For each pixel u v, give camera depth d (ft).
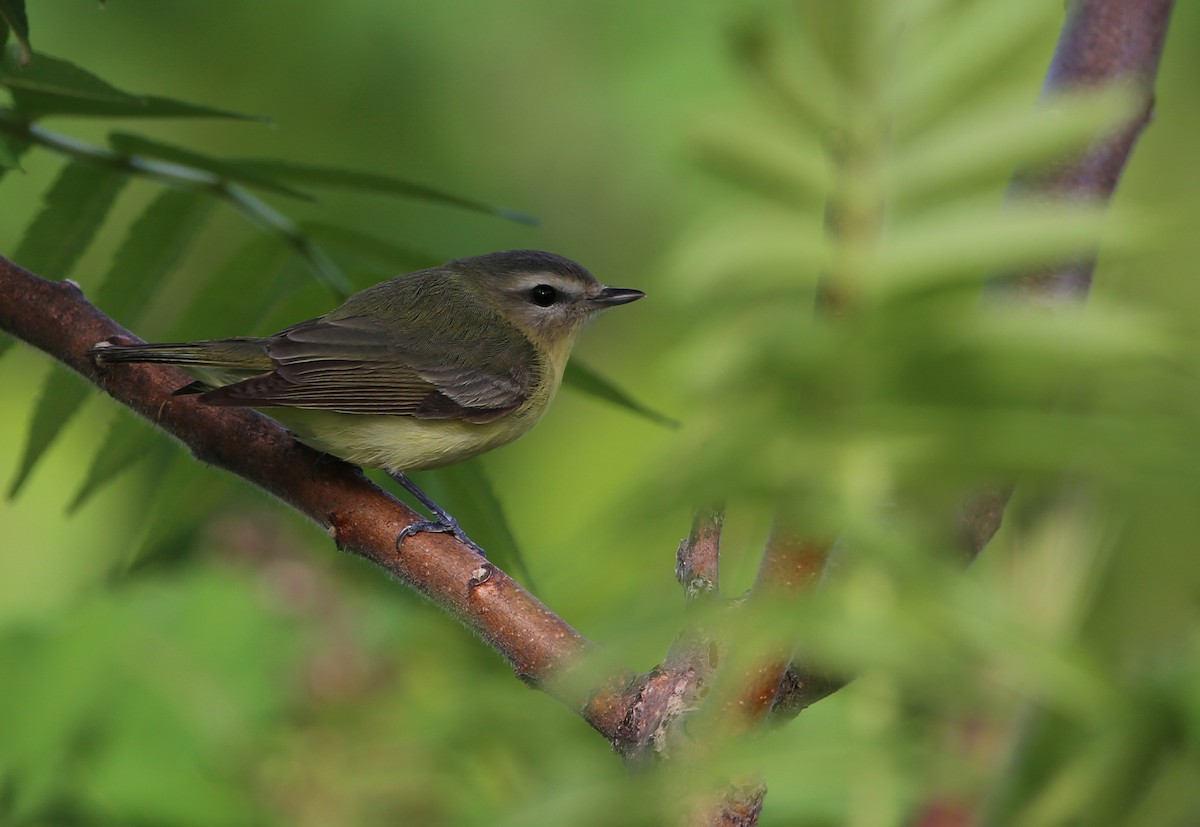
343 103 45.19
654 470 5.90
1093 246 5.76
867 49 6.03
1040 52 6.00
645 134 44.11
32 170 40.96
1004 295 6.56
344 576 27.76
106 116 22.25
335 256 26.25
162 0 44.50
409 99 45.37
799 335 5.73
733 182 6.18
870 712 9.26
